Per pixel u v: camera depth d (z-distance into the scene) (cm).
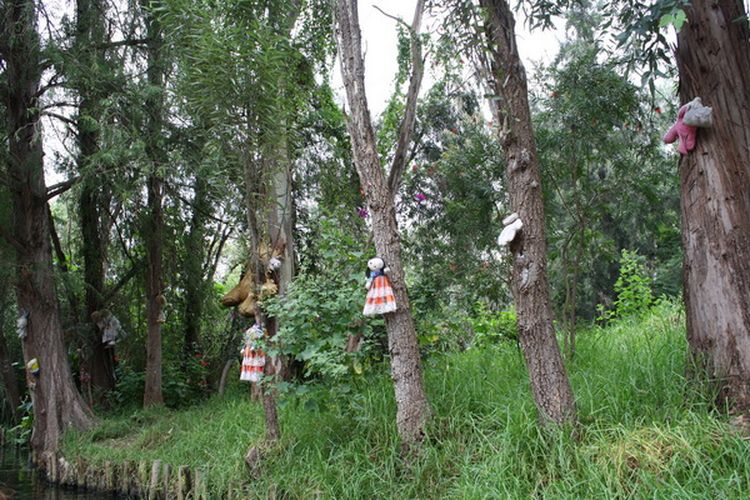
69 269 1366
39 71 1057
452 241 882
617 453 453
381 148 945
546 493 445
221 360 1338
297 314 638
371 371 714
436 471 535
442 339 738
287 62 770
